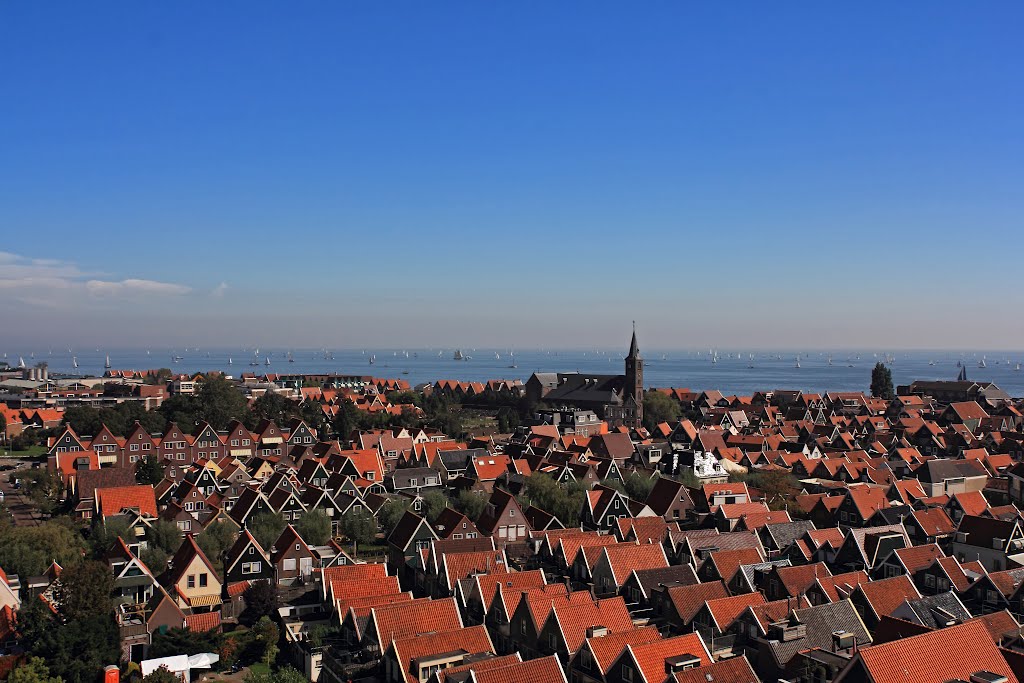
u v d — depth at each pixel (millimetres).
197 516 143500
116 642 82500
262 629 89250
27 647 82688
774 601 86625
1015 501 162500
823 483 171875
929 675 61562
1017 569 95062
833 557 114562
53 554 111562
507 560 115000
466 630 77188
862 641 77062
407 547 123250
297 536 111875
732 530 128625
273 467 196500
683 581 96938
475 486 163250
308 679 82500
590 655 71375
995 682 60188
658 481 155500
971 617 82375
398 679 73000
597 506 146875
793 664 70688
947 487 166375
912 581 96000
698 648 70188
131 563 98250
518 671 65312
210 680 83875
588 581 105375
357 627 83125
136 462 195125
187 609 96875
